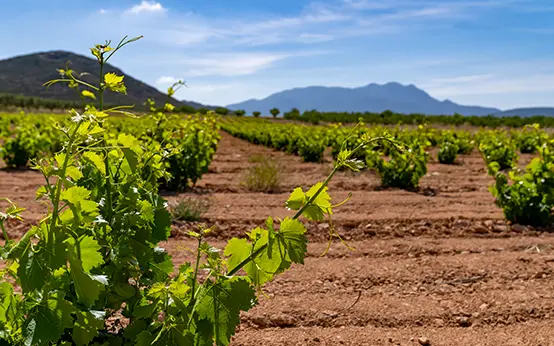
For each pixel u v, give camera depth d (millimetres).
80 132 1300
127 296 1672
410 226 5562
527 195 5648
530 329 3072
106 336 1718
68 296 1492
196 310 1593
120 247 1642
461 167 11789
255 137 21938
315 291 3582
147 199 1861
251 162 12234
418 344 2852
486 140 13969
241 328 2953
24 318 1415
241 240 1666
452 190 8234
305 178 9344
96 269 1554
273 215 5988
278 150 17516
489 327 3107
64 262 1307
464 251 4672
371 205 6723
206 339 1599
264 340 2807
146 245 1754
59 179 1280
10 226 4980
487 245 4871
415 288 3701
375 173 10070
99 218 1518
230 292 1604
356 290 3635
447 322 3158
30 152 9812
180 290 1542
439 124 48000
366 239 5125
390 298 3500
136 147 1724
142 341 1522
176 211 5547
